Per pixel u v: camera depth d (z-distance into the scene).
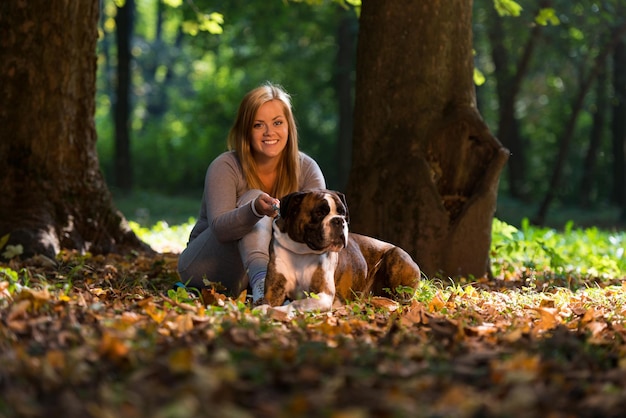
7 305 5.71
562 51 26.84
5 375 3.90
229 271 7.43
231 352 4.48
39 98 10.45
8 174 10.31
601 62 25.56
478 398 3.83
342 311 6.42
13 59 10.42
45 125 10.48
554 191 25.97
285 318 5.91
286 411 3.55
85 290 7.08
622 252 11.68
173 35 56.50
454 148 9.68
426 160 9.63
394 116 9.75
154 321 5.53
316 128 38.16
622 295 7.74
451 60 9.82
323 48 33.72
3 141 10.41
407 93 9.73
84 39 10.78
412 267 7.30
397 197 9.54
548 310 6.38
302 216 6.33
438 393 3.99
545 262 11.22
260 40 32.47
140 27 56.44
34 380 3.95
